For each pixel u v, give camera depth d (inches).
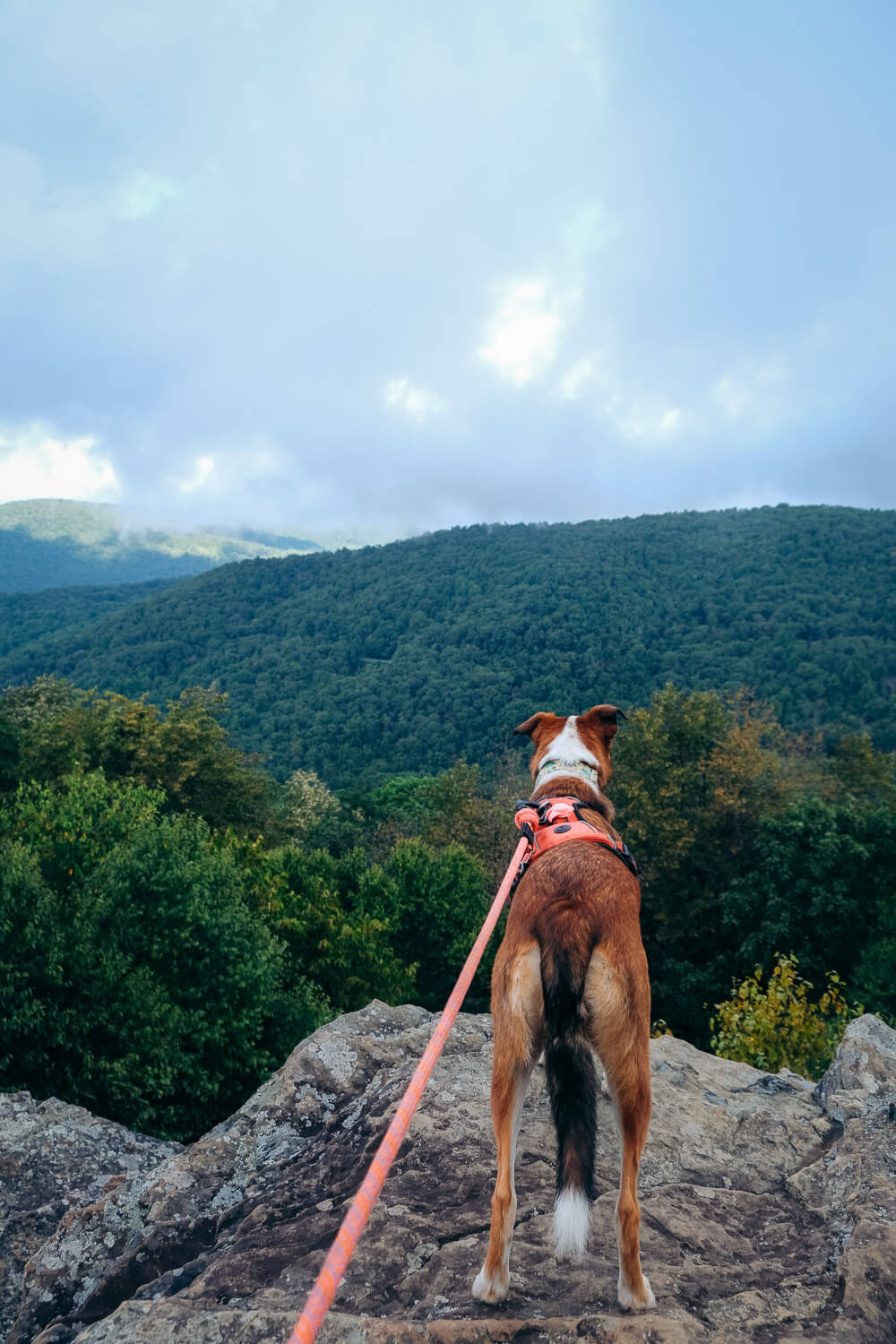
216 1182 159.2
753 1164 151.8
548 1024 99.7
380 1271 115.9
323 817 2303.2
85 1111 215.9
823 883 1209.4
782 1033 512.7
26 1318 137.5
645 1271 113.8
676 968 1306.6
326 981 879.1
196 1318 102.3
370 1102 174.6
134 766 1321.4
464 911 1058.1
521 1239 120.6
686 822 1316.4
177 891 641.0
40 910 566.3
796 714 4773.6
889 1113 156.0
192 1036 602.5
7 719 1293.1
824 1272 116.0
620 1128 103.5
